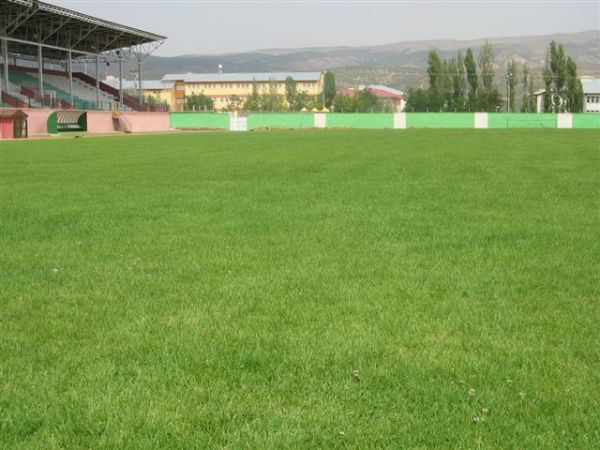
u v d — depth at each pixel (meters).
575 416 3.39
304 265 6.80
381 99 164.38
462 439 3.18
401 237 8.31
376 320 4.98
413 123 75.62
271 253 7.41
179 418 3.41
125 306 5.41
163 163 21.95
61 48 60.09
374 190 13.41
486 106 106.00
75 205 11.67
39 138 48.78
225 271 6.61
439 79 110.62
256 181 15.49
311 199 12.11
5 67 53.75
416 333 4.68
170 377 3.91
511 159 22.34
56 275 6.48
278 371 3.99
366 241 8.06
